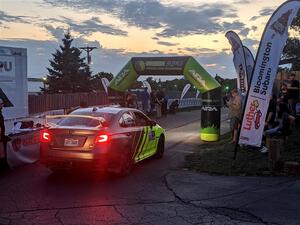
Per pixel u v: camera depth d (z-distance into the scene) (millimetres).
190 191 7871
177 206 6887
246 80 14648
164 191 7879
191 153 12578
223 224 5988
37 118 12398
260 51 10172
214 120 15617
